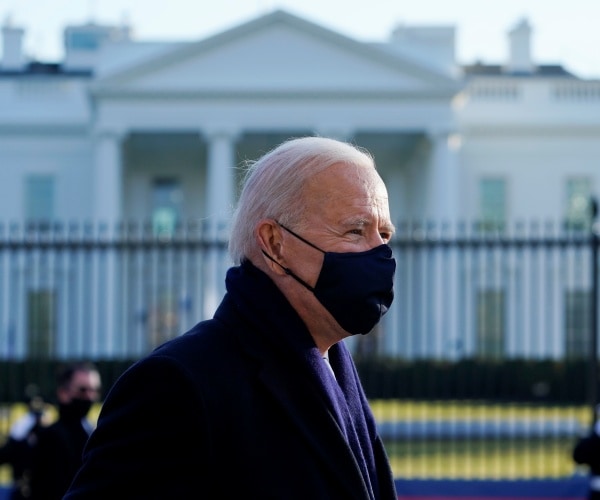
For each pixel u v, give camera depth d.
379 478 2.91
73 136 51.03
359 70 45.78
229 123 45.59
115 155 45.47
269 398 2.57
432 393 17.30
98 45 54.38
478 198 51.06
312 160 2.74
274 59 45.84
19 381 19.97
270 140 47.97
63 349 29.84
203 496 2.46
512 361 23.22
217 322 2.70
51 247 13.43
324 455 2.55
